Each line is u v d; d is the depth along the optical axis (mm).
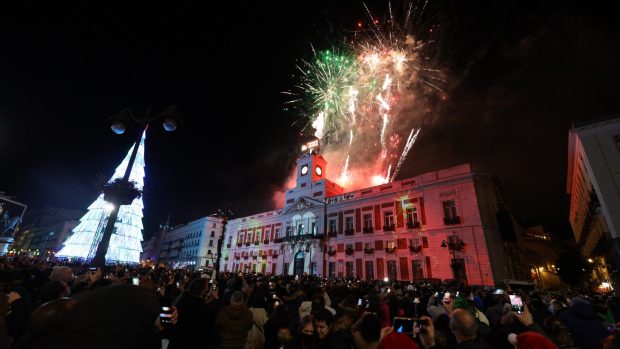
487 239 28203
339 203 41969
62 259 30359
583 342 4883
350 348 4254
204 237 72500
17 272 6109
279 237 49562
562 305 8188
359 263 36750
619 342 2963
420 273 31312
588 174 22844
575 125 22375
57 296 3920
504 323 5082
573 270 42625
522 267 37250
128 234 40875
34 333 1917
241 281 7980
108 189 8617
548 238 61562
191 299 4594
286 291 9898
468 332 3494
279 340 5152
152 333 2172
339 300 8125
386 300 9031
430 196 33406
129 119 9297
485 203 29750
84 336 1840
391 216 36281
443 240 30641
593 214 25891
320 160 51469
